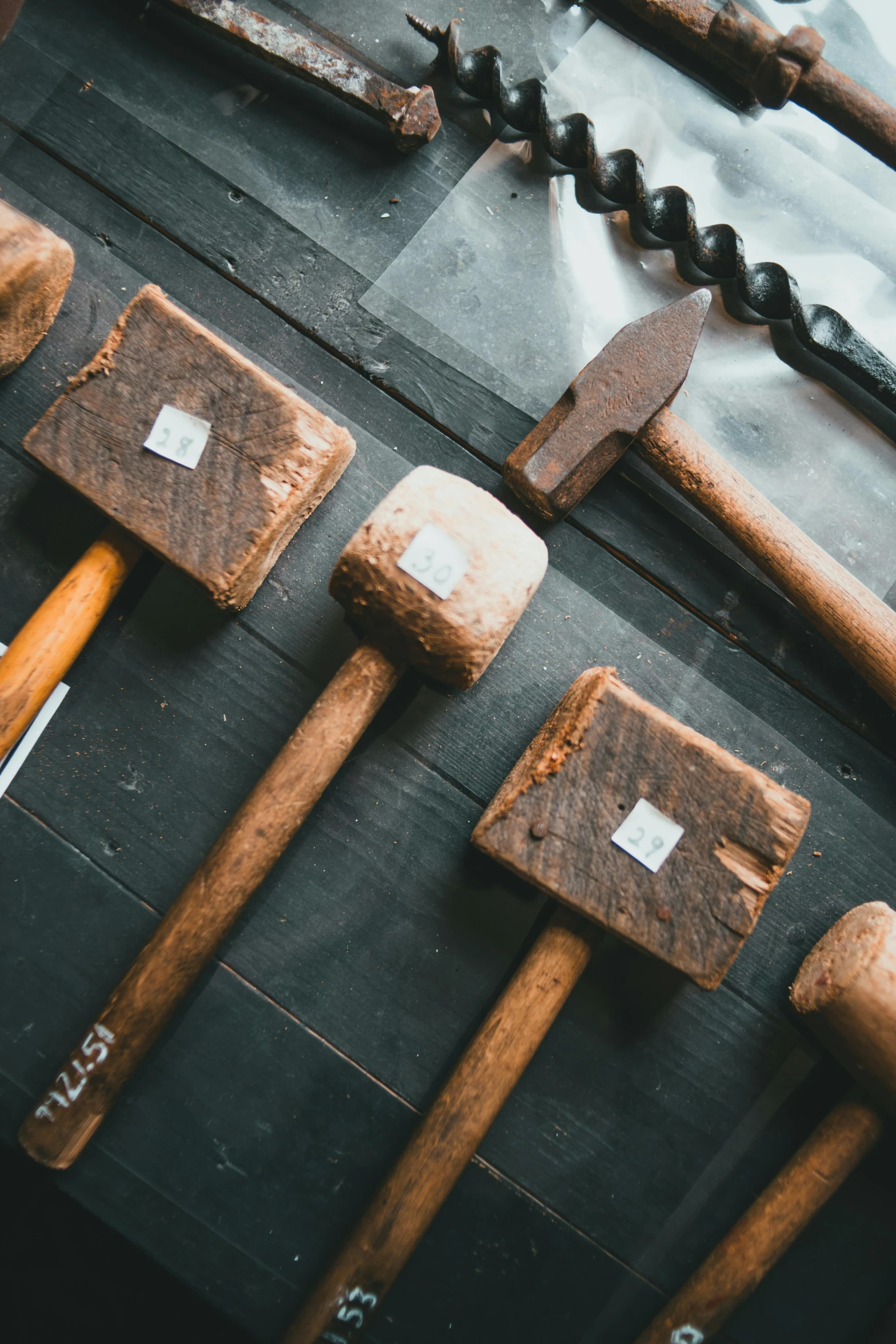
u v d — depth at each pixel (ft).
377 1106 4.69
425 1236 4.66
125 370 4.34
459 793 4.80
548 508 4.59
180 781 4.81
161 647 4.84
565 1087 4.74
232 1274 4.61
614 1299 4.68
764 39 4.55
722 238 4.81
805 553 4.44
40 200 5.03
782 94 4.66
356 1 5.19
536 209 5.06
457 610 4.00
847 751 4.92
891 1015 4.10
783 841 4.07
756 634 4.94
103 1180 4.61
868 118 4.61
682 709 4.88
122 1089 4.35
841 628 4.42
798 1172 4.43
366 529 4.04
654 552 4.94
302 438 4.26
